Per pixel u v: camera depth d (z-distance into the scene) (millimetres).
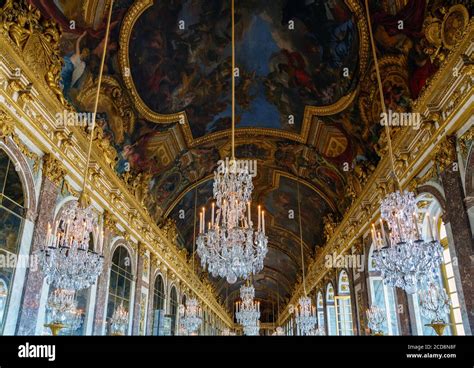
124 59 12609
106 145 12953
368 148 14945
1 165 8016
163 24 12742
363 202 15516
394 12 10250
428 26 9094
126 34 12023
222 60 15039
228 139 19891
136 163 16656
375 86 12758
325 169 19719
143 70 13625
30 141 8938
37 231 8867
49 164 9516
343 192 19312
